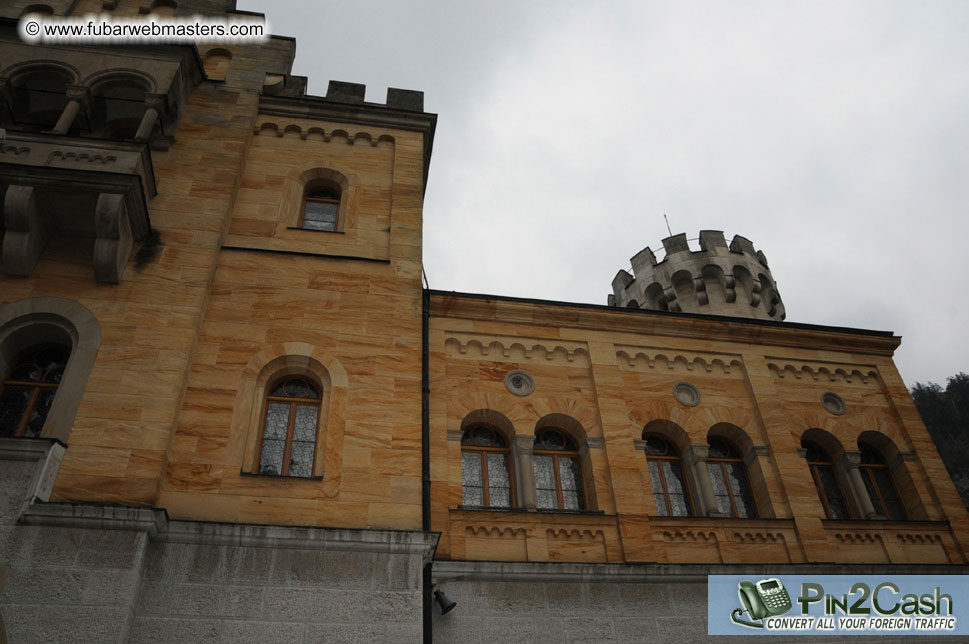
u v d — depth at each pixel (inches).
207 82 785.6
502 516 605.9
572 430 694.5
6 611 403.9
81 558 428.1
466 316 730.8
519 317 741.9
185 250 613.6
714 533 640.4
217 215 651.5
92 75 658.2
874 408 783.7
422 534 488.7
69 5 809.5
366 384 571.5
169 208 644.7
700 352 771.4
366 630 451.2
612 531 620.1
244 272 625.6
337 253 671.1
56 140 583.5
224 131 734.5
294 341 588.7
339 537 478.6
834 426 753.0
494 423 686.5
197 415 532.1
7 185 551.8
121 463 475.8
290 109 793.6
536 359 722.2
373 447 536.7
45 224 576.1
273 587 457.1
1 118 654.5
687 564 590.6
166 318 560.1
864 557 661.3
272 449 552.7
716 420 723.4
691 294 1124.5
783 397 764.0
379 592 465.4
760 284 1123.9
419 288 646.5
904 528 687.1
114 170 579.5
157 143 692.1
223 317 590.9
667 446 719.7
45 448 456.1
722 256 1128.2
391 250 676.1
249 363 569.9
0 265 565.9
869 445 772.6
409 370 585.6
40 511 435.2
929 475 735.7
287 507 499.2
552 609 556.1
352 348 592.4
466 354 708.0
